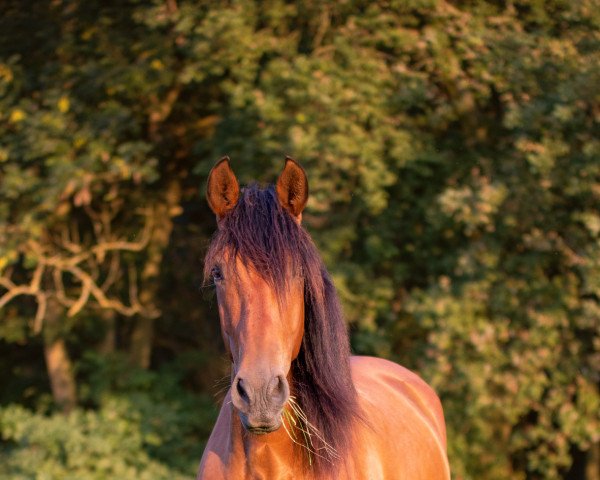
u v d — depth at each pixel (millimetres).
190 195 12992
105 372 12242
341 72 8922
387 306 9781
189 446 11281
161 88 10844
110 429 10680
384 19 9031
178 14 9305
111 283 12891
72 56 10945
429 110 9398
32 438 10344
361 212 10156
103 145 9945
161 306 14039
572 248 8836
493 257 8867
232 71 9406
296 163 2812
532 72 8805
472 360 8914
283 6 9414
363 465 3133
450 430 9500
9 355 14164
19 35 11141
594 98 8297
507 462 10297
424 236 10023
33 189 10430
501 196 8312
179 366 13359
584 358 9172
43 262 10852
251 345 2527
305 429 2947
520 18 9773
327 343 2883
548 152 8109
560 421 8852
